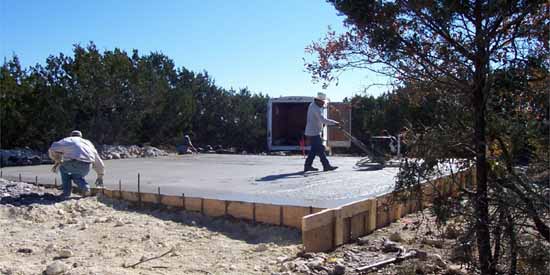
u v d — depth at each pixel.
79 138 9.21
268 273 5.17
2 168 14.31
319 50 4.38
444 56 4.03
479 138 3.91
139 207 8.49
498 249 3.81
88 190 9.06
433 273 5.37
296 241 6.49
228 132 27.33
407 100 4.38
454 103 4.14
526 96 3.77
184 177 11.30
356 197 7.95
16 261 5.37
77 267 5.07
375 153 6.36
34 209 7.81
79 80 19.77
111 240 6.37
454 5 3.79
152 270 5.12
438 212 3.94
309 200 7.66
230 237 6.85
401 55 4.10
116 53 21.31
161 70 25.78
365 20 4.02
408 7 3.96
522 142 3.74
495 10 3.70
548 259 3.67
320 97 11.66
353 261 5.84
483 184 3.90
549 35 3.70
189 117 25.20
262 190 8.88
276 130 22.81
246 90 28.86
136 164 15.40
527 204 3.69
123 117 21.31
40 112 19.16
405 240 6.66
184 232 6.93
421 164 4.02
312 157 11.89
